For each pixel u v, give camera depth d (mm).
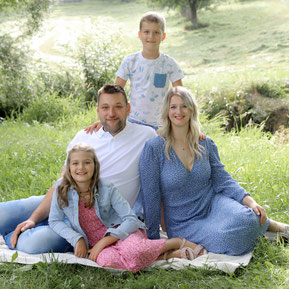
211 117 10977
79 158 3320
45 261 3236
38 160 6008
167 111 3666
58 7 36406
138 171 3840
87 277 3154
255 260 3416
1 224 3818
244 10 26766
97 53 11781
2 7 10781
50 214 3469
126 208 3471
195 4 25484
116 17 29922
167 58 4848
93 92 11445
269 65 14852
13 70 10508
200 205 3715
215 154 3834
